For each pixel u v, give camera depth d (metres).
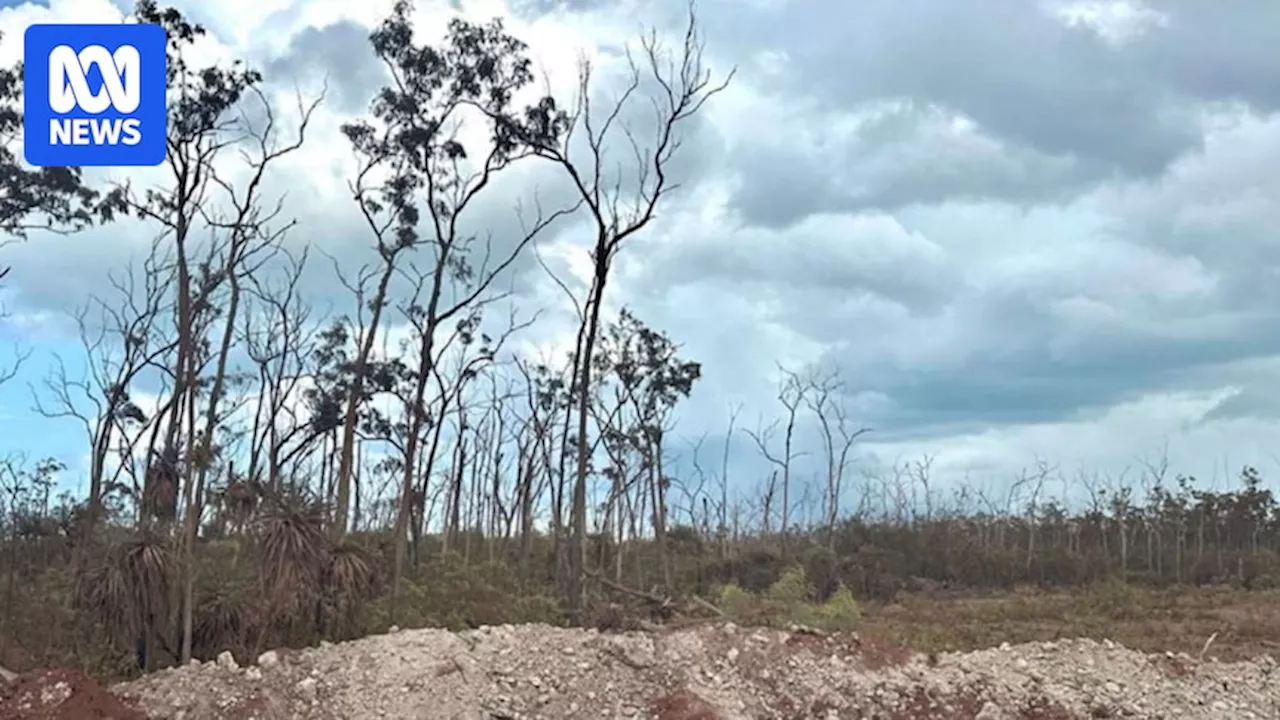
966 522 40.50
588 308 25.86
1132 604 24.11
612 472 33.19
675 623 15.76
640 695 11.62
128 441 24.03
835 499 38.50
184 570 13.78
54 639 14.38
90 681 10.75
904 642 15.96
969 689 12.55
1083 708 12.53
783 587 18.25
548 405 33.84
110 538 16.77
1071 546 40.03
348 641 12.99
